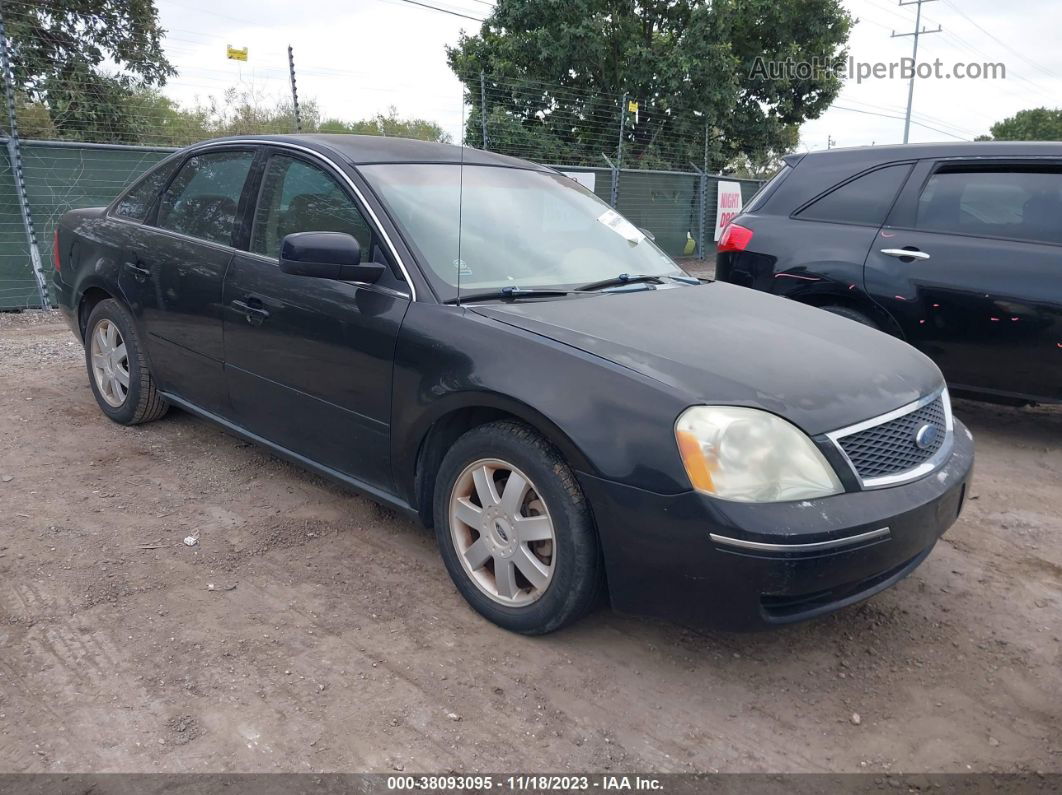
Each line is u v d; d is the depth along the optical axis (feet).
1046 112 188.34
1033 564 11.98
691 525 7.87
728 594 7.93
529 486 9.08
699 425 7.97
